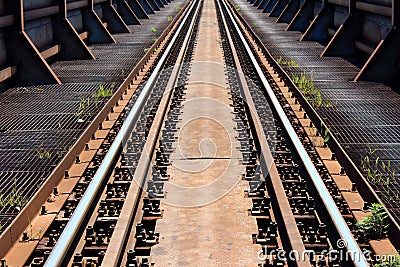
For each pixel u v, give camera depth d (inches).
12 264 331.6
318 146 557.0
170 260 361.1
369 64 822.5
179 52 1170.0
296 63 1014.4
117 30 1505.9
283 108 697.0
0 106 682.2
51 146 525.3
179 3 2827.3
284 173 470.3
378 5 909.8
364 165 476.4
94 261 333.7
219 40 1588.3
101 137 583.5
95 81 831.7
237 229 400.8
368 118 619.8
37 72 809.5
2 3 778.2
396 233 355.9
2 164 478.0
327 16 1353.3
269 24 1800.0
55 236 358.3
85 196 381.4
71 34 1034.7
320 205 412.5
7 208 391.5
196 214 425.1
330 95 736.3
